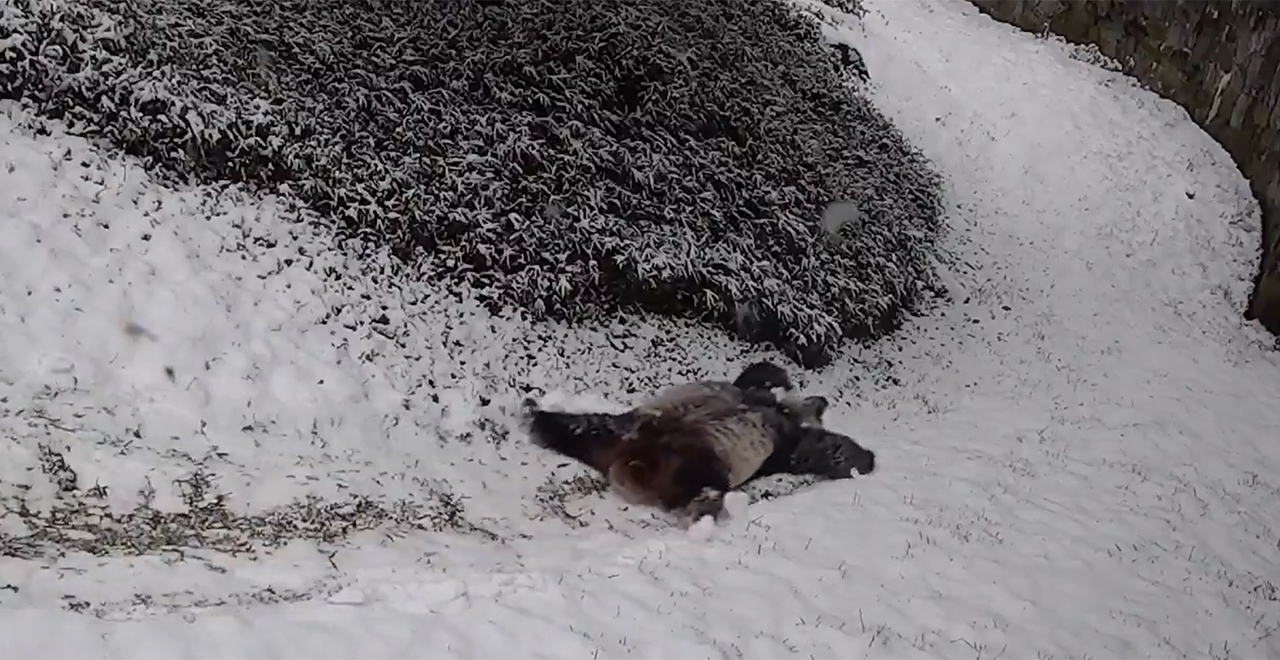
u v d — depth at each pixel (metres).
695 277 13.52
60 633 5.19
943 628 8.29
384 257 11.61
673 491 9.98
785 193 15.57
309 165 11.70
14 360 8.43
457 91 13.68
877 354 15.19
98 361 8.81
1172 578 10.12
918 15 27.27
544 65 14.64
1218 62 22.78
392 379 10.41
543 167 13.40
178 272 9.80
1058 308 18.02
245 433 9.02
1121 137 22.73
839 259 15.61
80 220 9.64
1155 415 14.34
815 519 9.98
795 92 18.59
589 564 8.13
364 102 12.67
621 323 13.02
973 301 17.75
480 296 12.05
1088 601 9.32
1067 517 11.08
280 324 10.07
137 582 6.25
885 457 12.03
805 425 11.66
